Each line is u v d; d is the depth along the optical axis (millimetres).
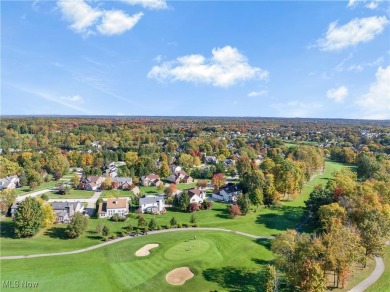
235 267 75688
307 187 156250
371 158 170625
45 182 170375
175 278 70375
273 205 125312
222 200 136500
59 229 100750
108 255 81562
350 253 61969
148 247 86250
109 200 118688
